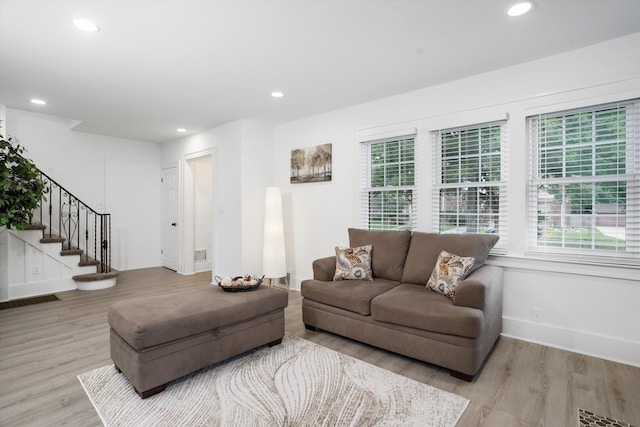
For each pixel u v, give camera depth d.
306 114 4.38
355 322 2.76
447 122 3.29
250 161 4.67
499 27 2.31
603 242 2.60
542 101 2.78
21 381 2.20
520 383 2.19
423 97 3.46
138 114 4.37
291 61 2.83
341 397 2.02
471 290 2.31
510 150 2.95
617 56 2.46
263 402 1.97
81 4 2.01
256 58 2.77
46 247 4.44
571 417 1.83
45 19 2.18
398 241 3.30
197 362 2.20
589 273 2.59
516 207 2.92
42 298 4.18
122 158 5.92
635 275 2.42
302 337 3.00
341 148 4.15
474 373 2.18
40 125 5.04
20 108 4.15
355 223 4.01
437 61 2.84
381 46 2.57
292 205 4.73
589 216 2.65
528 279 2.88
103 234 5.67
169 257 6.20
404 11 2.11
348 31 2.36
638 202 2.46
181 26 2.28
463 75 3.13
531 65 2.83
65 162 5.29
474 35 2.42
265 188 4.87
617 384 2.17
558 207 2.78
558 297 2.74
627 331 2.47
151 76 3.13
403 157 3.67
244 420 1.80
